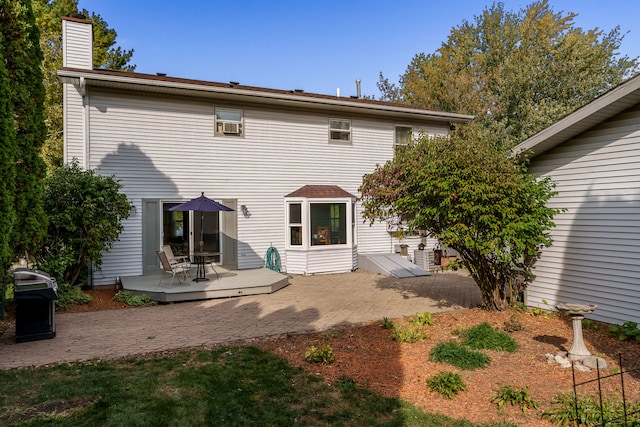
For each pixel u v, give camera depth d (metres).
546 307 8.09
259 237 13.34
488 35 30.52
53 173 9.47
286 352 5.76
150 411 3.93
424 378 4.81
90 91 11.11
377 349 5.87
